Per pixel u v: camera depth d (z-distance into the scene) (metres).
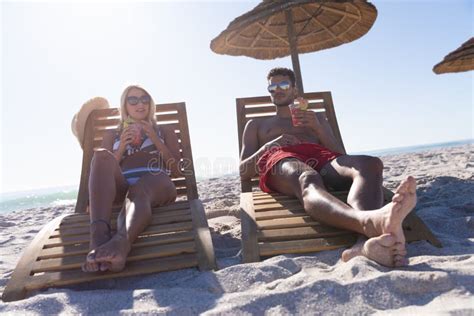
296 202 2.50
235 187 7.94
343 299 1.36
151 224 2.28
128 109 2.83
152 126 2.90
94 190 1.99
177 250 2.02
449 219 2.58
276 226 2.22
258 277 1.70
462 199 3.34
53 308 1.53
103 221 1.91
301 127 3.02
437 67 6.04
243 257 2.01
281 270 1.76
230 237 2.79
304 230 2.16
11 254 3.20
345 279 1.55
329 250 2.03
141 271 1.89
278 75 3.09
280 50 4.78
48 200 15.34
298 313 1.31
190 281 1.75
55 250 2.10
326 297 1.38
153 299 1.53
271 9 3.68
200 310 1.39
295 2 3.59
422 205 3.30
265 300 1.39
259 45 4.64
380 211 1.65
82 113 3.30
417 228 2.13
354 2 3.68
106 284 1.87
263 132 3.08
